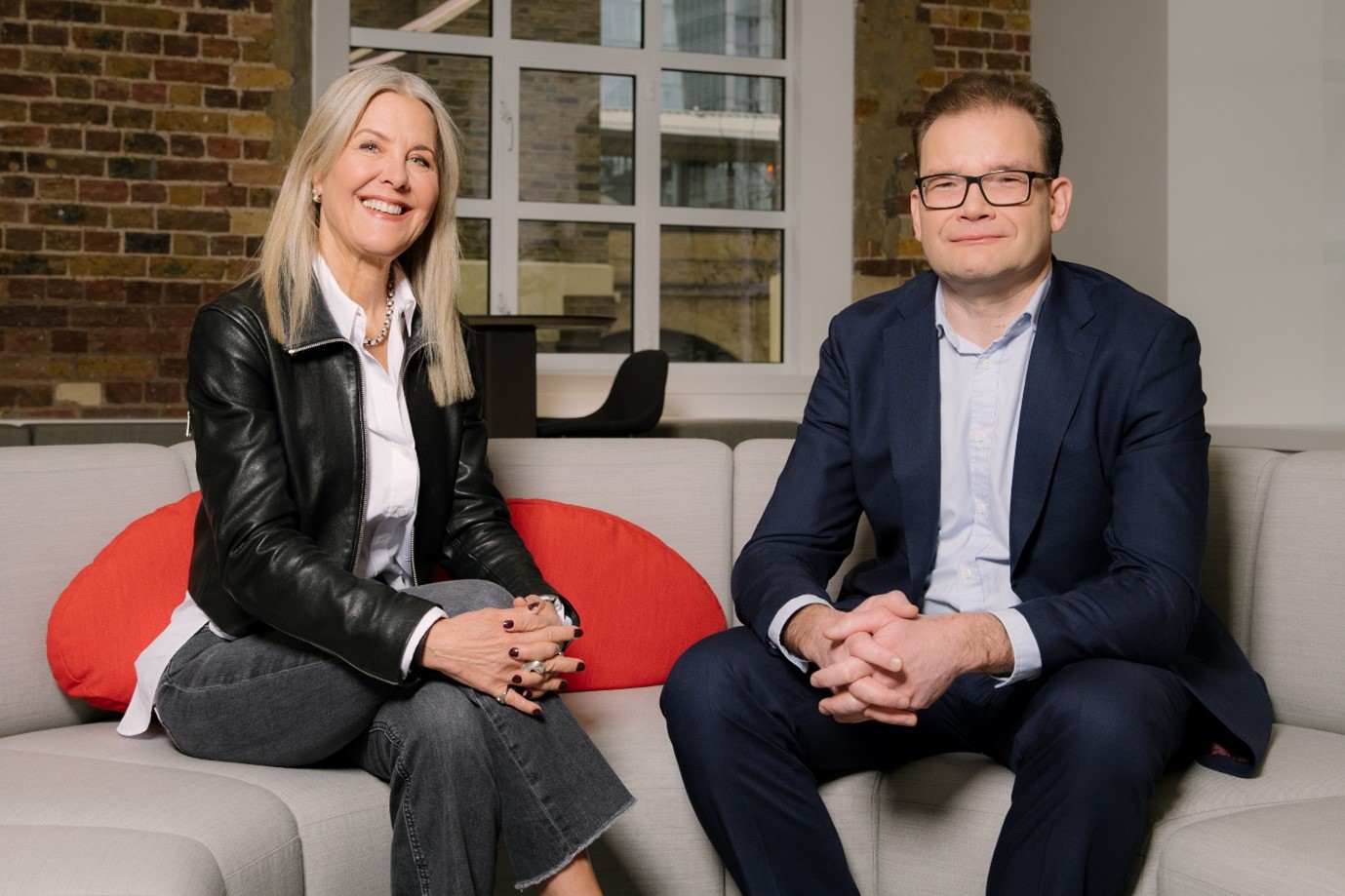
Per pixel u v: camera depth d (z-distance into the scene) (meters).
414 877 1.57
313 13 5.48
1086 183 5.76
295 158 1.82
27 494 1.97
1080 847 1.54
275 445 1.71
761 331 6.34
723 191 6.27
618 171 6.12
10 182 5.11
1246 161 5.02
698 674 1.76
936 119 1.85
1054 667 1.67
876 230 6.32
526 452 2.34
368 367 1.84
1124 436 1.81
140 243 5.28
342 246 1.85
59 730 1.92
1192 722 1.79
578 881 1.63
